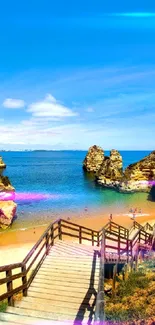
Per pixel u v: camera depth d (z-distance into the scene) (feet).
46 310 26.99
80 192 214.48
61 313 26.37
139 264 59.06
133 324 31.86
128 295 40.81
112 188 234.79
